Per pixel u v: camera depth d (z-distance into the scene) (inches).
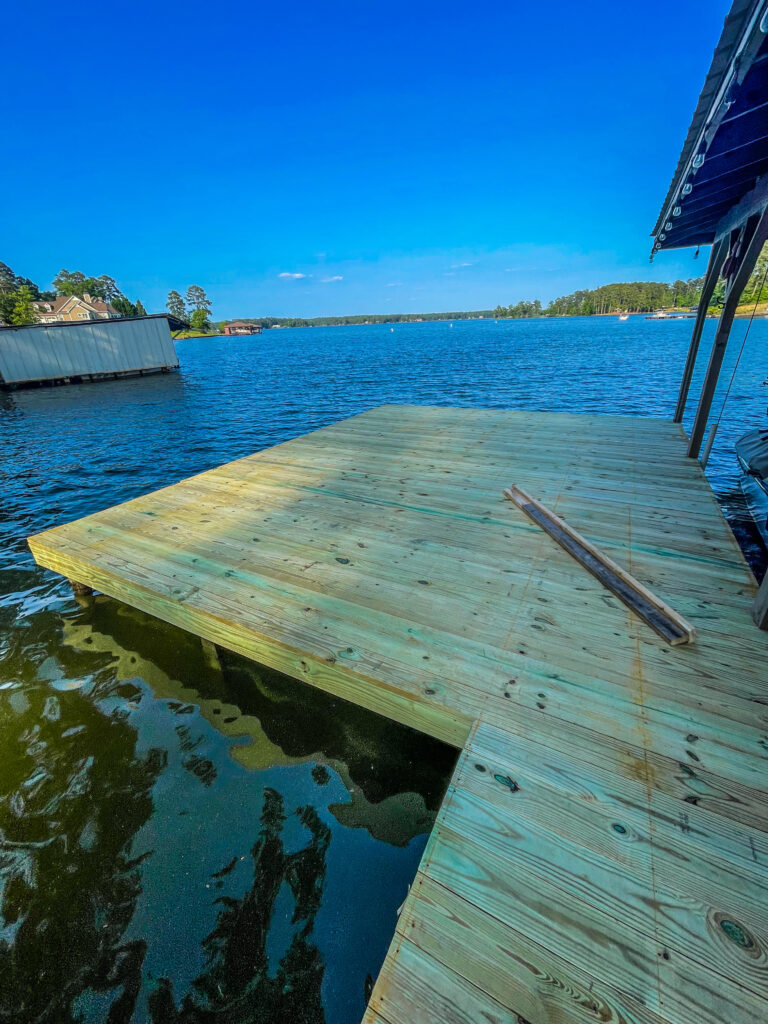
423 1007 33.7
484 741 54.9
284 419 451.2
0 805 72.7
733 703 59.1
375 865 62.1
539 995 33.8
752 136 81.3
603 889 39.8
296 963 52.3
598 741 54.3
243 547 107.0
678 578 87.0
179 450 343.6
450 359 1003.9
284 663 75.5
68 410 524.1
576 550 97.2
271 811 70.2
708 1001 32.9
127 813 70.7
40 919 57.4
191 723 87.7
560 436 186.5
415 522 115.9
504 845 43.5
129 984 51.2
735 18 50.4
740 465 209.9
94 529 120.0
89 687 98.0
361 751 80.3
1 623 122.6
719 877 40.4
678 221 149.9
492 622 76.5
